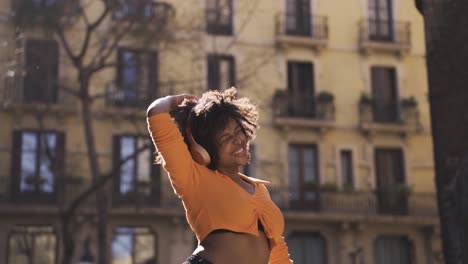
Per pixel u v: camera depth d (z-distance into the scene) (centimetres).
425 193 2672
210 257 244
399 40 2764
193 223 254
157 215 2414
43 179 2358
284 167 2591
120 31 1886
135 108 2216
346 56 2741
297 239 2562
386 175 2703
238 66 2567
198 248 250
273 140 2606
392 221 2597
